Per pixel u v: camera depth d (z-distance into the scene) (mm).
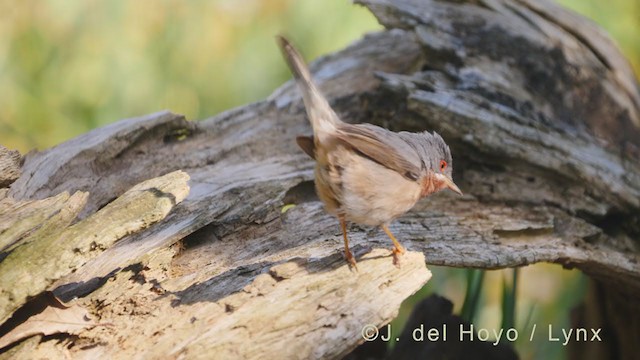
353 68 12734
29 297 6750
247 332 7137
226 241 8852
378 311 7461
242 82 13977
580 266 10336
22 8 13305
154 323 7285
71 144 9961
